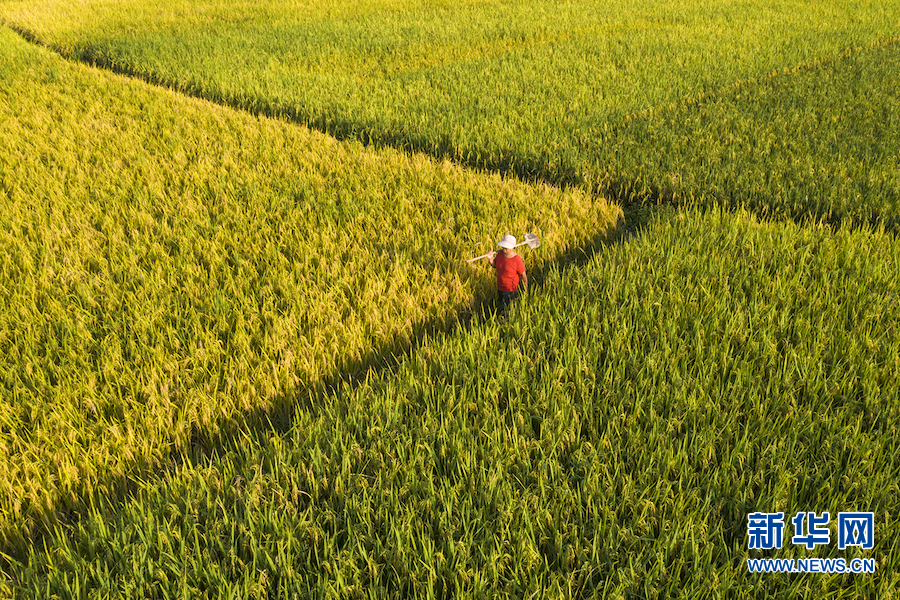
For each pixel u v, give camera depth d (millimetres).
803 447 5176
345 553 4391
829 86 17016
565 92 17203
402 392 6168
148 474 5578
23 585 4473
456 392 6172
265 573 4211
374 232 9656
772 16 28250
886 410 5523
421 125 14812
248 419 6238
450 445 5441
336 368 6922
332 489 5090
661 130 14148
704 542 4422
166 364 6516
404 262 8742
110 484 5418
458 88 17828
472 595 4172
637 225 10812
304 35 26219
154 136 14367
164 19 30766
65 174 11820
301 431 5742
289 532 4477
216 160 12789
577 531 4605
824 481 4891
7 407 5844
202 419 6043
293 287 8031
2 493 5137
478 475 5074
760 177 11273
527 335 7055
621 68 20031
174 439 5879
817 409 5742
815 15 28469
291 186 11516
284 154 13156
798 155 12234
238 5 34375
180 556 4445
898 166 11422
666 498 4750
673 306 7336
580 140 13734
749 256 8617
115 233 9508
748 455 5133
